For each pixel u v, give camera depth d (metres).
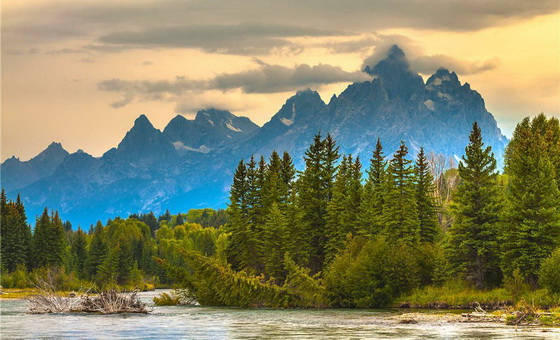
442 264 143.50
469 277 141.12
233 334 86.12
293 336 83.25
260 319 107.88
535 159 137.75
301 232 166.62
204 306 143.50
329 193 176.50
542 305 112.44
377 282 137.25
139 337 83.44
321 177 176.38
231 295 138.25
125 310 121.56
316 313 120.50
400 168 159.00
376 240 150.12
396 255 141.12
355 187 165.12
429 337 79.81
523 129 171.88
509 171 154.38
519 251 132.50
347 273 137.00
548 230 131.62
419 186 171.25
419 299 135.25
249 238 172.88
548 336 79.00
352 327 93.31
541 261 126.88
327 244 164.38
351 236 153.75
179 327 94.69
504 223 136.62
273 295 137.12
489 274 142.75
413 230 155.00
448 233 144.88
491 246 139.00
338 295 136.88
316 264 171.38
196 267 141.88
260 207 177.62
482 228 140.00
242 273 139.25
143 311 121.56
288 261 137.62
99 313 120.69
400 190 157.75
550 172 135.62
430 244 155.00
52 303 123.75
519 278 120.25
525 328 88.50
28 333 87.62
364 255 139.88
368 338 79.88
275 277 162.25
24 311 130.62
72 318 110.38
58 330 91.06
